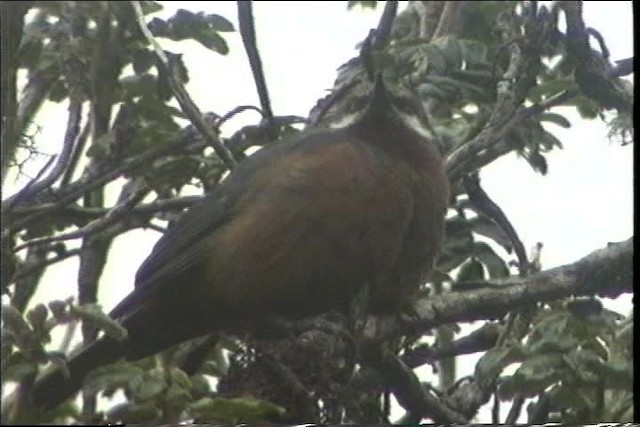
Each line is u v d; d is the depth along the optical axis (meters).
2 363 8.63
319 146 10.23
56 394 9.77
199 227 10.38
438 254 10.62
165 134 11.59
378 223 9.99
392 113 10.73
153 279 10.38
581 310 9.84
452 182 11.13
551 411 10.32
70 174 11.69
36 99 11.46
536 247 11.32
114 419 8.26
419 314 10.37
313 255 9.95
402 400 10.49
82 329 10.79
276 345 9.55
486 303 10.33
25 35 11.33
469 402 10.64
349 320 10.09
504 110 11.06
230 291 10.18
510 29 11.50
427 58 11.24
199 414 8.16
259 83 11.10
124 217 11.06
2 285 10.40
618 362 9.59
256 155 10.52
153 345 10.72
